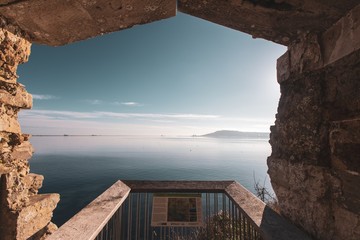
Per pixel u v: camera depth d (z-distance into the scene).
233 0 1.63
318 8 1.49
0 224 3.14
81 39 2.35
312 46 1.74
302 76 1.88
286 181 1.98
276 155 2.23
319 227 1.57
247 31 2.04
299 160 1.83
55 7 1.80
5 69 2.99
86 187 48.62
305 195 1.72
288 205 1.94
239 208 2.18
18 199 3.32
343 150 1.42
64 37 2.30
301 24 1.71
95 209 1.97
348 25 1.42
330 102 1.59
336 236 1.45
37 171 70.12
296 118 1.91
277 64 2.29
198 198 2.76
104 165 91.31
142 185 2.76
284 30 1.86
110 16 1.93
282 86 2.22
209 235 3.15
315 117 1.69
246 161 117.12
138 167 87.19
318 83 1.69
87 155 146.75
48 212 3.94
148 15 1.94
